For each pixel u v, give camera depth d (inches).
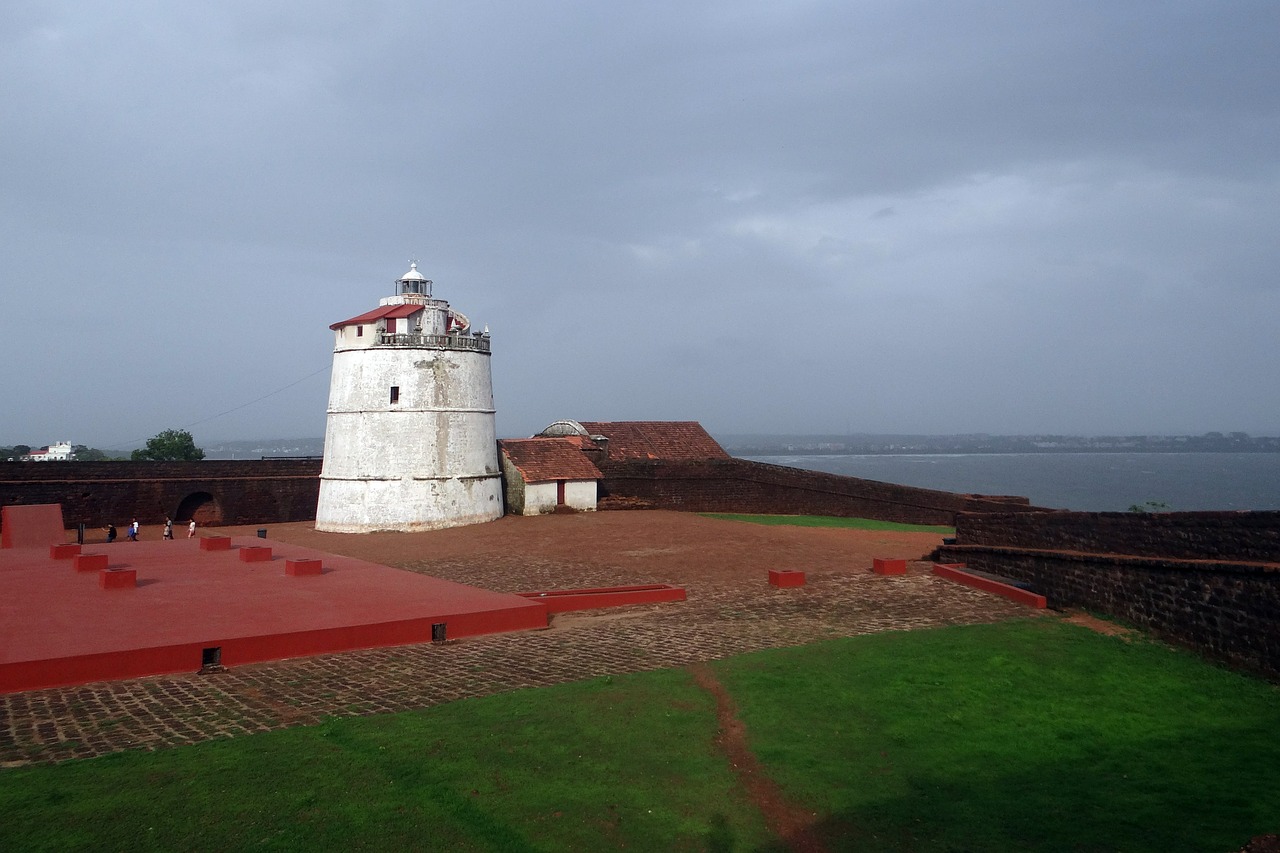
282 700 521.0
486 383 1604.3
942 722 501.7
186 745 439.2
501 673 588.7
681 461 1724.9
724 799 407.8
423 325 1533.0
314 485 1775.3
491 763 429.4
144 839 344.2
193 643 583.8
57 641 588.1
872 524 1544.0
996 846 367.6
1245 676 561.3
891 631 699.4
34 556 1036.5
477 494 1530.5
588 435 1856.5
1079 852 360.2
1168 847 360.5
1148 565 669.9
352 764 419.8
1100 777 431.2
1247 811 386.6
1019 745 471.2
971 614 757.3
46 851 331.6
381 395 1487.5
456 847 351.9
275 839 348.5
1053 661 601.9
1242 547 596.4
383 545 1304.1
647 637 695.7
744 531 1316.4
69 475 1517.0
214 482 1660.9
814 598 844.0
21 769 402.9
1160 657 605.6
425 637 678.5
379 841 352.8
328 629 634.2
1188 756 451.5
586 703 520.1
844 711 516.4
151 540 1343.5
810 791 416.5
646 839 370.0
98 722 474.3
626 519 1488.7
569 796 400.2
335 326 1537.9
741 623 743.1
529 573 1032.8
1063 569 785.6
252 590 797.2
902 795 414.3
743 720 501.7
